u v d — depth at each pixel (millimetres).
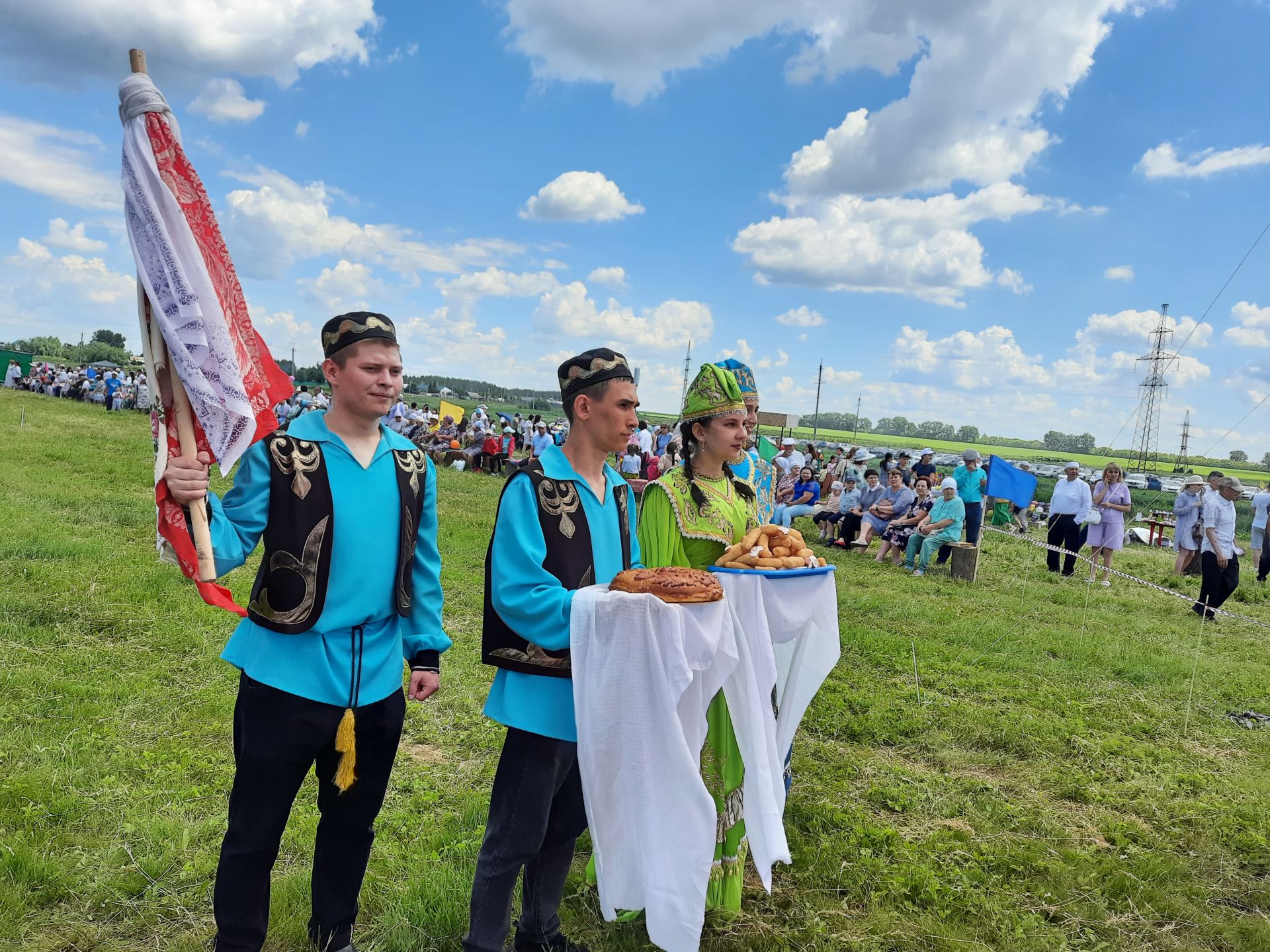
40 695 4930
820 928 3162
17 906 2906
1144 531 21312
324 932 2670
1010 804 4480
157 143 2170
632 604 2352
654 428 26797
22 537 8789
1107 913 3467
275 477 2342
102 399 36781
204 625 6461
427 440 24609
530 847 2477
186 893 3102
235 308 2395
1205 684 7312
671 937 2377
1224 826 4285
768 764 2754
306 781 4117
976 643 8336
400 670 2562
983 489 15000
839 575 12328
